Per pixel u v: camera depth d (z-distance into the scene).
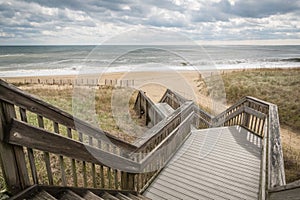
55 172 2.89
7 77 19.30
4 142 1.24
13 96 1.24
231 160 3.54
